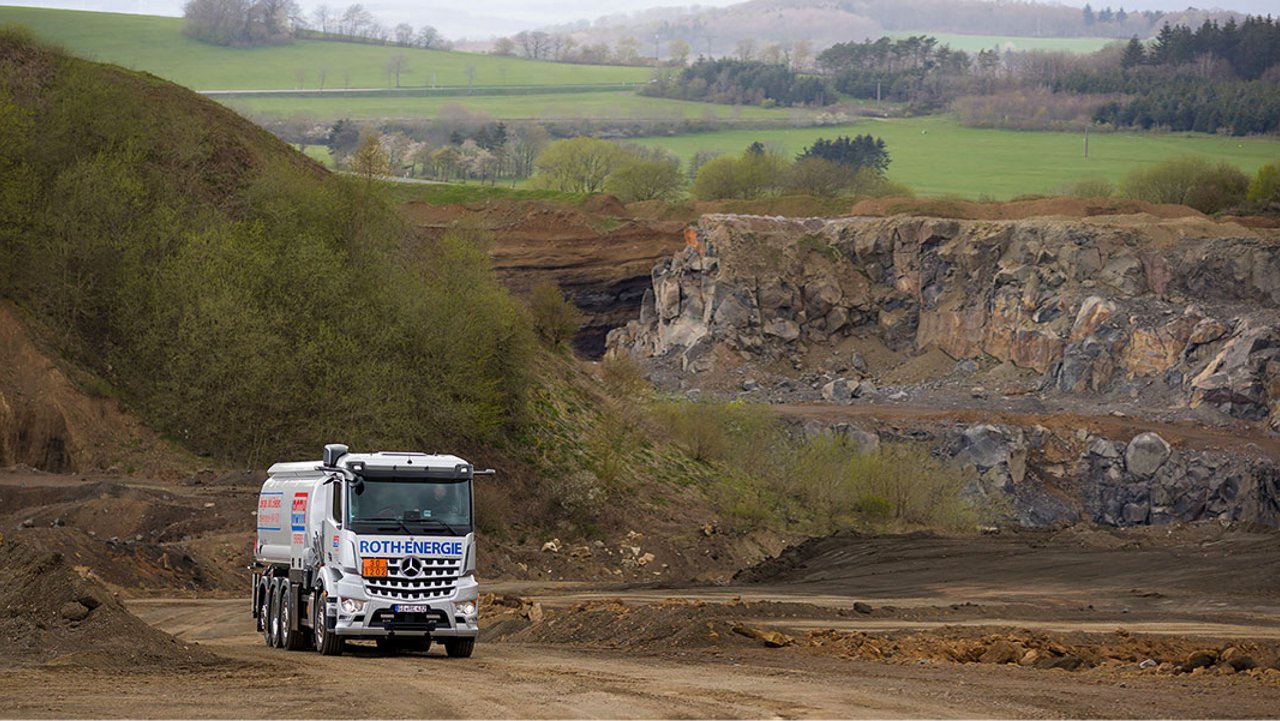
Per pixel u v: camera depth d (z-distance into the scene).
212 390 76.00
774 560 79.75
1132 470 125.94
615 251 182.00
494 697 23.30
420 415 81.56
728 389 157.62
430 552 32.41
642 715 21.03
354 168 93.50
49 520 60.69
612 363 115.56
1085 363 147.38
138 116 92.12
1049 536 83.25
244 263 78.25
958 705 22.61
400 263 91.00
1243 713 22.11
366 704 22.33
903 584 66.12
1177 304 149.12
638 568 80.19
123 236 80.56
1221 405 135.25
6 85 83.25
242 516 64.88
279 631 36.00
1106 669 30.34
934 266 168.62
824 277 171.62
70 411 73.12
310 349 76.56
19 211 76.50
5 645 29.92
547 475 89.00
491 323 86.94
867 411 140.38
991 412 137.75
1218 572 63.00
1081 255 156.75
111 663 28.52
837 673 28.28
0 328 74.50
